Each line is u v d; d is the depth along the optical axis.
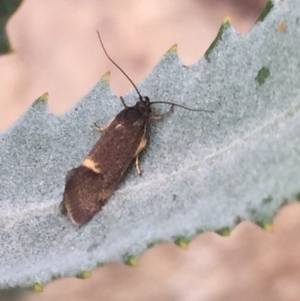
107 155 0.07
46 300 0.11
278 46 0.06
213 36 0.12
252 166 0.06
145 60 0.12
